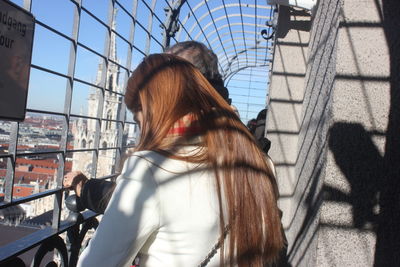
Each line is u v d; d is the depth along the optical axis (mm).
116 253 1319
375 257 2773
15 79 1924
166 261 1383
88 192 2041
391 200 2752
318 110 3377
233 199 1397
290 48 5016
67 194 2684
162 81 1509
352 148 2777
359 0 2771
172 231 1365
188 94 1500
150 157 1393
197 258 1376
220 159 1419
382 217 2766
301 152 4160
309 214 3279
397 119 2748
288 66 5012
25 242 2125
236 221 1403
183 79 1519
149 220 1336
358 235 2787
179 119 1478
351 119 2779
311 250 2990
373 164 2762
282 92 5004
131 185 1354
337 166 2793
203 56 2174
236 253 1413
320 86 3404
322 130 3088
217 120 1485
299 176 4102
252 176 1452
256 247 1424
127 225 1320
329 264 2799
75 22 2453
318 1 4051
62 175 2443
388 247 2764
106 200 1978
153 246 1400
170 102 1479
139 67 1601
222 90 2232
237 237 1400
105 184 2055
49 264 2396
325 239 2799
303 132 4168
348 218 2787
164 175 1363
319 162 3082
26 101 2023
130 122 3512
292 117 4961
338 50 2799
